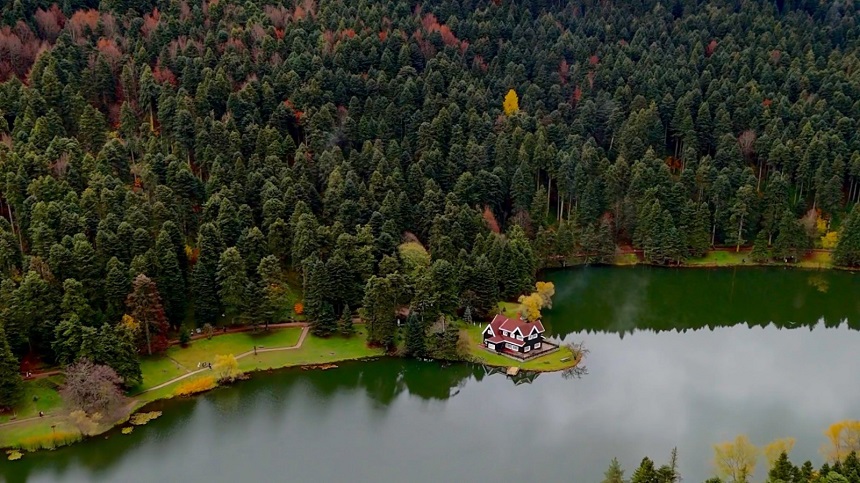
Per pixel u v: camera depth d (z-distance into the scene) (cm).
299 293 13512
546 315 14400
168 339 11956
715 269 17112
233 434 9925
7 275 11219
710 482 7444
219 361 11056
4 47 17150
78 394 9612
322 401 10844
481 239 14412
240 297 12194
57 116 15000
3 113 15062
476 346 12269
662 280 16512
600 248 17012
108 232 11850
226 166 14850
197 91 16725
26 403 9931
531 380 11431
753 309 15138
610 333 13575
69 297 10656
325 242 13462
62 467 9106
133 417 10169
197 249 13012
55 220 12031
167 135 16138
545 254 16475
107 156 14112
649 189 17250
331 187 14850
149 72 16875
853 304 15500
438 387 11294
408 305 12725
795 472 7419
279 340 12306
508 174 17312
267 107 17075
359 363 11838
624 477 8788
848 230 16850
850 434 8606
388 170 15900
